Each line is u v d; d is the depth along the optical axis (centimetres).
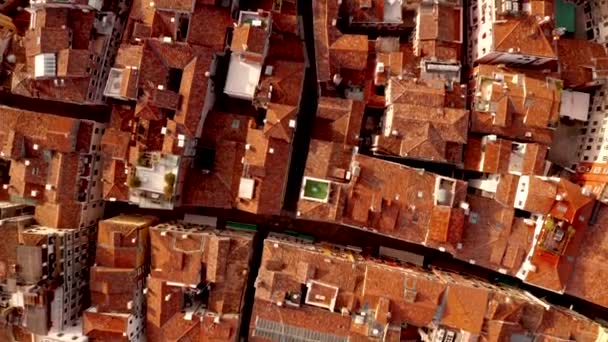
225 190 4956
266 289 4784
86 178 4981
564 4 5109
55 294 4828
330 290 4728
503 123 4609
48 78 4803
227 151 4953
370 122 5131
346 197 4659
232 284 4900
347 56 4769
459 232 4550
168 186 4675
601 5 4950
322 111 4803
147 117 4750
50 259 4728
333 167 4691
